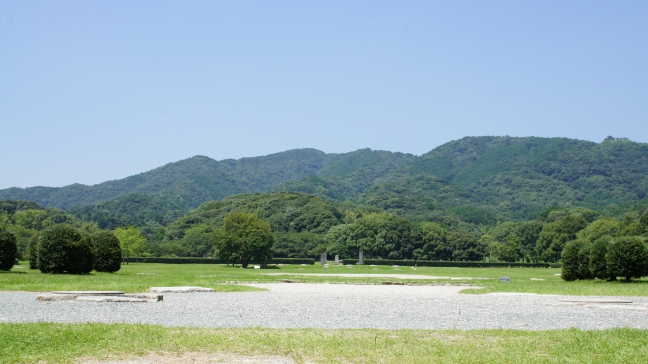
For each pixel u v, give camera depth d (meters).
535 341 15.39
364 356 13.48
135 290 28.08
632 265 43.44
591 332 16.62
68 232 44.25
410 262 103.81
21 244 92.50
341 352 13.78
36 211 143.00
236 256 83.44
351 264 103.62
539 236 129.62
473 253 129.62
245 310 21.64
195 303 23.75
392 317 20.36
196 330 16.28
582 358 13.47
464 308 23.55
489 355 13.68
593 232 109.94
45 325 16.28
